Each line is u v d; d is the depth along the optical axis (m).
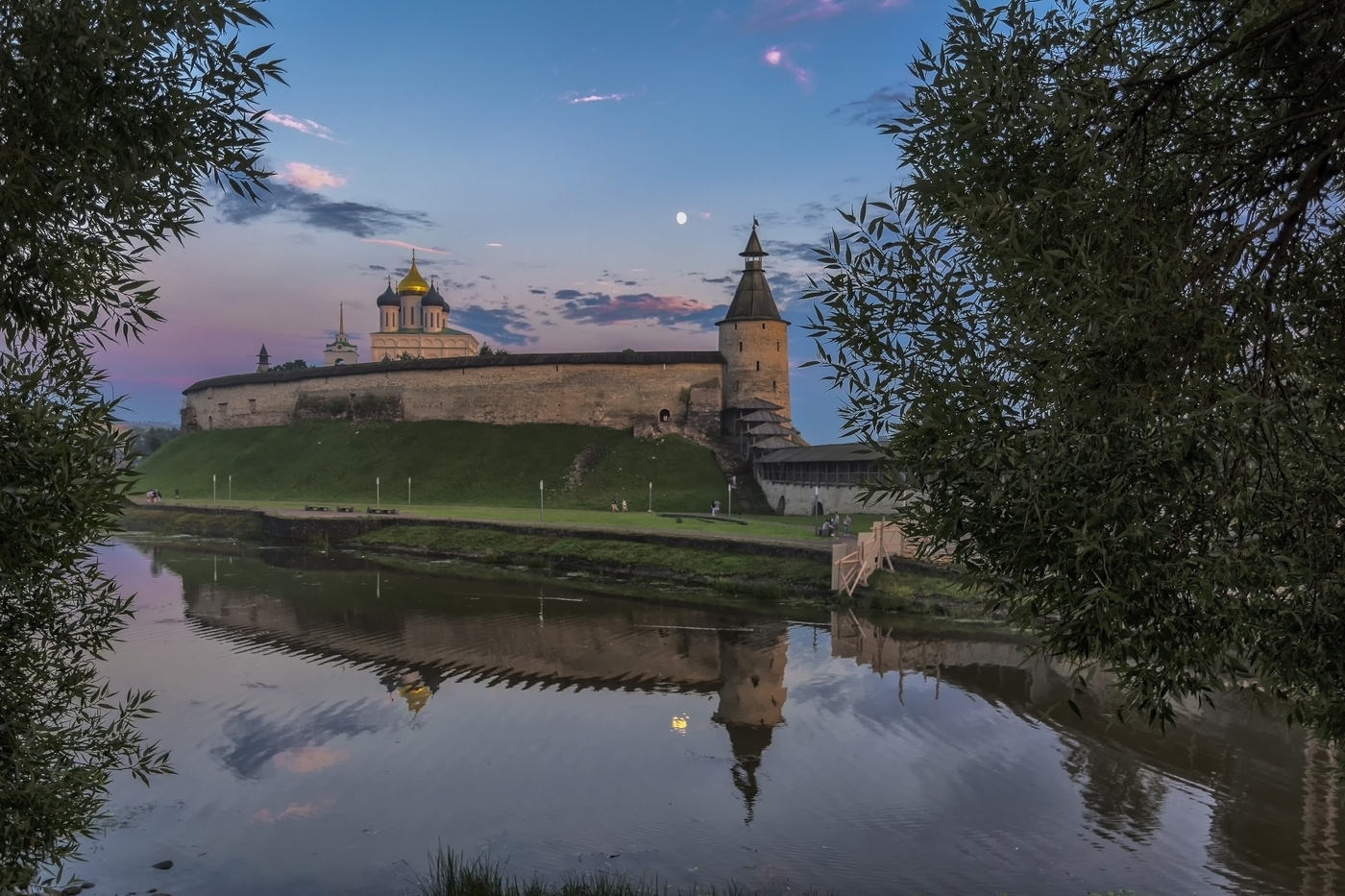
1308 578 3.98
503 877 9.97
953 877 9.74
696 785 12.80
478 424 77.44
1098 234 4.21
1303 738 13.95
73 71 4.69
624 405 74.44
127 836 11.05
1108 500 3.71
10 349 5.03
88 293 5.25
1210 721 14.79
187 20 4.71
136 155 4.82
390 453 73.44
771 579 30.62
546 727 15.69
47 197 4.72
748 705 16.91
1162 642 3.97
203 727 15.60
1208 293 3.97
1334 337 4.60
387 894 9.59
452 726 15.73
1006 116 4.56
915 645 21.89
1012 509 4.15
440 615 26.70
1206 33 4.62
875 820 11.39
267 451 77.56
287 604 28.70
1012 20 4.96
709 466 66.12
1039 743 14.17
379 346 115.19
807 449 53.94
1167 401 3.78
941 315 4.57
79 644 5.99
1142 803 11.68
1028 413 4.16
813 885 9.62
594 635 23.62
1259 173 4.47
